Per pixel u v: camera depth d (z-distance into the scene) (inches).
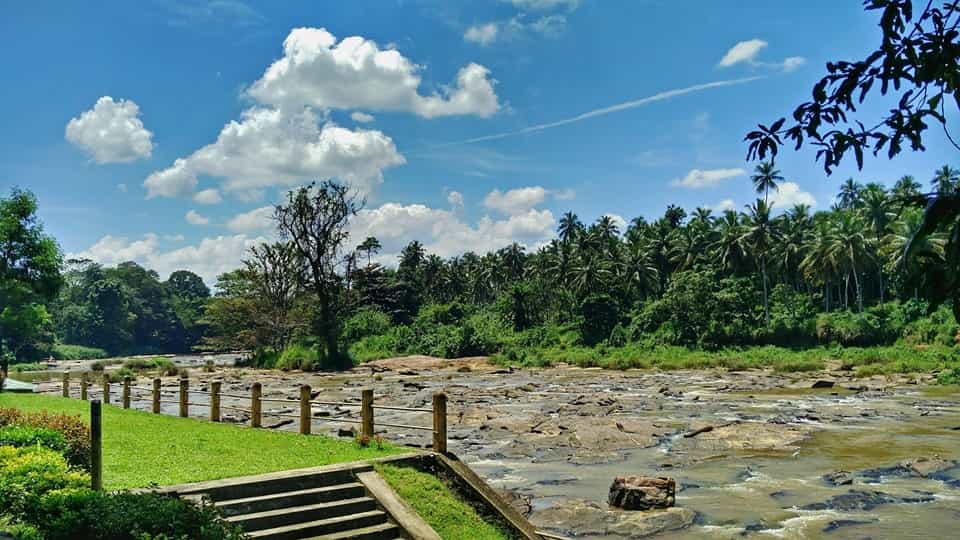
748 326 2979.8
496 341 3230.8
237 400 1389.0
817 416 1160.8
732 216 3435.0
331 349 2591.0
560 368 2623.0
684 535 555.2
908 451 865.5
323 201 2581.2
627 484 629.0
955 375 1796.3
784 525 577.9
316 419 1075.9
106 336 4995.1
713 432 970.1
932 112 159.0
